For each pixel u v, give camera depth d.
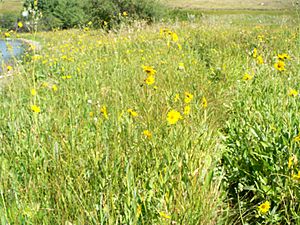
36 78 6.60
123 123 3.31
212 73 6.19
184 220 2.15
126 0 19.42
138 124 3.35
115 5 19.27
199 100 4.42
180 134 3.09
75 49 9.05
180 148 2.90
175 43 9.09
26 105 4.17
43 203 2.22
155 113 3.62
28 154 2.78
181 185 2.37
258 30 11.18
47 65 7.67
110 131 3.13
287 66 5.51
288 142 3.01
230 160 3.18
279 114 3.54
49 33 14.79
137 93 4.44
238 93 4.73
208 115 4.00
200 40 9.97
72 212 2.15
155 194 2.46
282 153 2.89
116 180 2.38
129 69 6.30
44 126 3.26
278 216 2.51
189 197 2.33
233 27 13.14
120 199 2.27
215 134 3.54
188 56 7.46
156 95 4.24
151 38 10.35
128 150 2.79
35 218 2.08
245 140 3.24
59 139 2.98
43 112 3.86
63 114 3.66
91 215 2.06
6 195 2.21
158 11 19.86
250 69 5.69
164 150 2.82
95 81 5.41
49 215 2.11
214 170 2.87
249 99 4.28
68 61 7.68
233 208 2.60
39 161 2.70
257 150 3.07
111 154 2.66
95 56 7.84
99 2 19.45
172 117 2.68
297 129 3.26
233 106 4.50
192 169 2.63
